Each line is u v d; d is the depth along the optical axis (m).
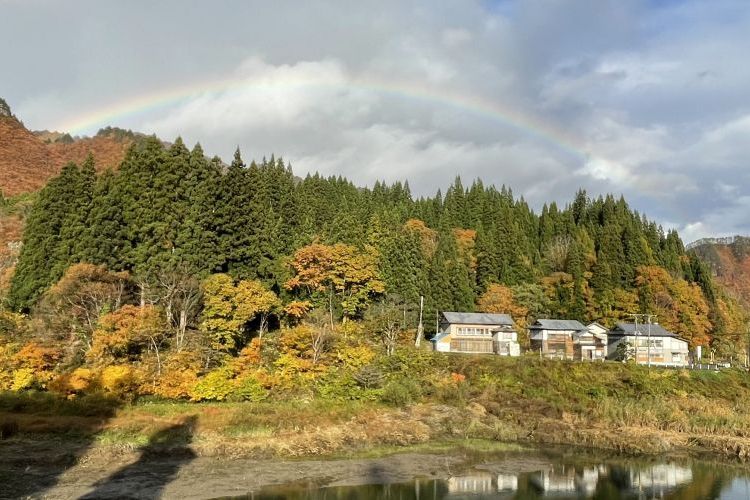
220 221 69.19
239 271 68.62
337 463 39.41
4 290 66.94
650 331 81.81
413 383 57.03
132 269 65.44
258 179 90.31
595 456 44.88
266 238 73.69
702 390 64.50
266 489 33.22
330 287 73.31
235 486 33.34
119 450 37.84
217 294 60.84
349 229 85.62
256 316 67.50
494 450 45.66
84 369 48.31
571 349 82.12
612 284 99.69
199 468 36.41
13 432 39.72
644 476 39.34
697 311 97.94
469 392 58.81
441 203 139.12
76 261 62.00
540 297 92.81
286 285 72.12
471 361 66.25
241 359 54.66
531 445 48.09
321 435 43.72
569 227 130.00
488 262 96.19
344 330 66.75
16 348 50.47
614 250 108.00
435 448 45.25
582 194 155.25
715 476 39.75
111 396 46.50
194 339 56.47
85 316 56.75
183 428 42.41
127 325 52.78
